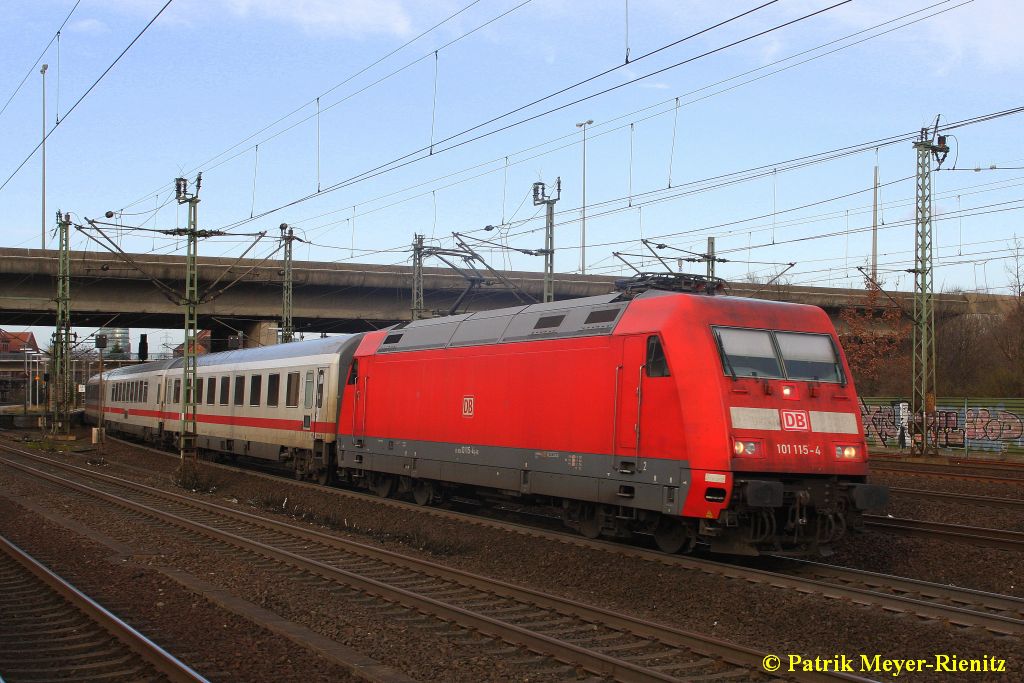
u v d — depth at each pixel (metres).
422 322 20.89
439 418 18.95
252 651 8.88
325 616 10.42
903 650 9.07
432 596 11.66
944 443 38.00
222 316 48.03
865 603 10.92
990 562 13.77
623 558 13.66
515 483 16.58
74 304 45.84
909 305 52.16
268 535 16.83
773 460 13.01
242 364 30.83
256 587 11.98
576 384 15.30
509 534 16.09
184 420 27.97
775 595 11.20
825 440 13.62
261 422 28.62
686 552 14.45
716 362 13.14
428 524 17.86
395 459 20.44
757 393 13.24
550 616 10.62
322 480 25.16
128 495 22.78
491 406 17.38
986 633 9.53
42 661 8.45
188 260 29.12
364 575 12.97
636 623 9.77
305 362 26.08
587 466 14.92
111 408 49.81
